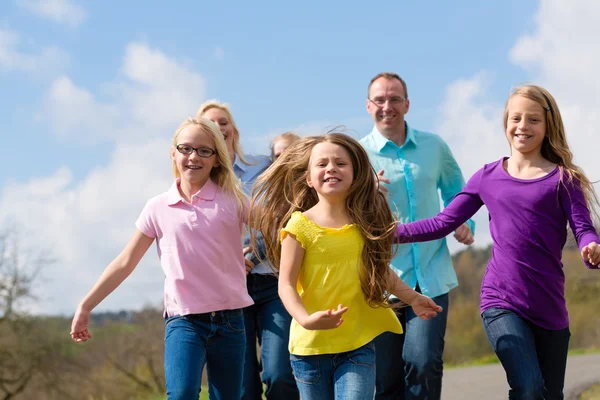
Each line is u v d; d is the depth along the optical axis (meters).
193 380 3.98
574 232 4.09
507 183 4.28
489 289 4.27
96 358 28.36
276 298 5.05
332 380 3.83
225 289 4.23
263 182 4.28
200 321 4.16
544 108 4.22
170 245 4.24
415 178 5.34
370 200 4.01
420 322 4.97
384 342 5.16
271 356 4.92
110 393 28.28
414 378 4.95
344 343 3.77
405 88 5.51
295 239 3.81
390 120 5.42
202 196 4.32
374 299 3.85
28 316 25.88
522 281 4.16
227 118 5.68
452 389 10.14
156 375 28.66
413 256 5.16
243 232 4.43
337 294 3.78
